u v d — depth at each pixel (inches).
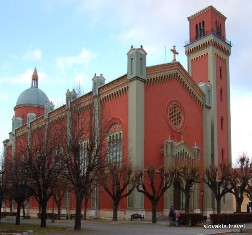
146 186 2145.7
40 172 1485.0
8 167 1852.9
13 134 3577.8
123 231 1286.9
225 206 2721.5
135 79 2215.8
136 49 2263.8
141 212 2078.0
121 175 1971.0
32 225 1620.3
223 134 2947.8
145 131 2240.4
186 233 1216.2
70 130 1546.5
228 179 2075.5
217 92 2992.1
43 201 1496.1
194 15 3245.6
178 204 2325.3
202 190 2529.5
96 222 1866.4
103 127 1711.4
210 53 3038.9
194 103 2679.6
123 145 2219.5
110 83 2400.3
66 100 2460.6
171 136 2410.2
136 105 2185.0
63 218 2399.1
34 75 4352.9
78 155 1434.5
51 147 1535.4
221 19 3228.3
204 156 2655.0
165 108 2410.2
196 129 2645.2
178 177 2062.0
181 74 2578.7
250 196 2381.9
